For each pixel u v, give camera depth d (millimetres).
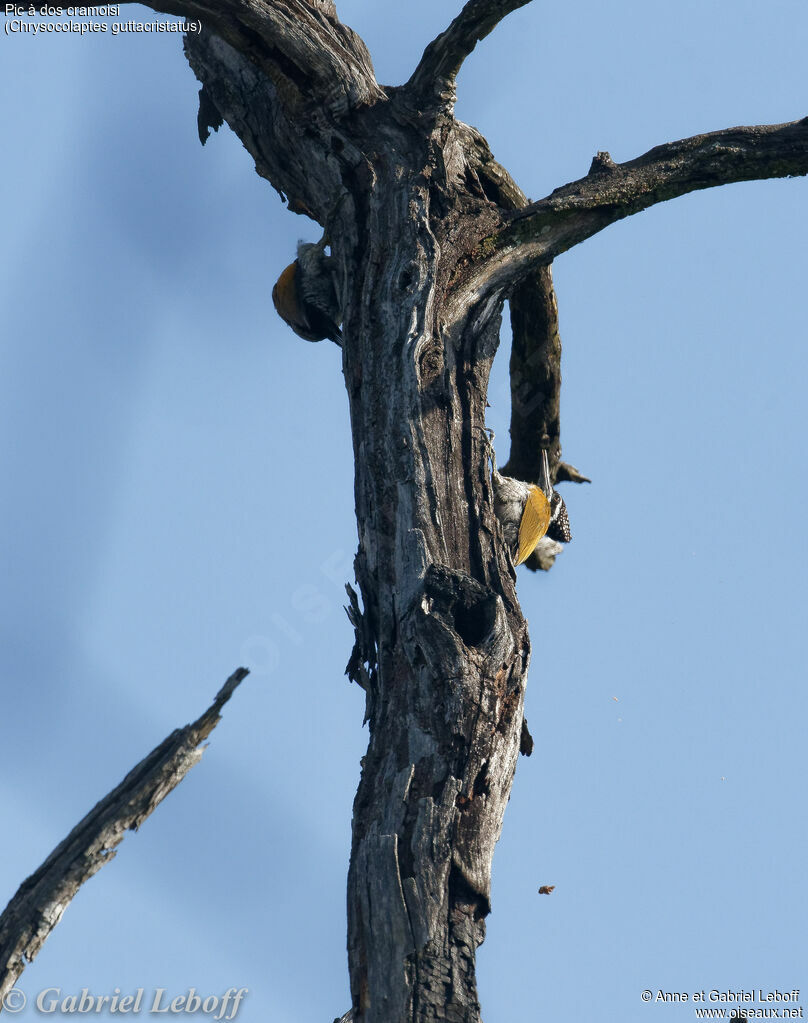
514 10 11961
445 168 12688
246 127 13602
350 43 12773
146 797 8875
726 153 13664
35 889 8672
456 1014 8578
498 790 9750
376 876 9133
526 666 10438
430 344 11609
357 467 11383
